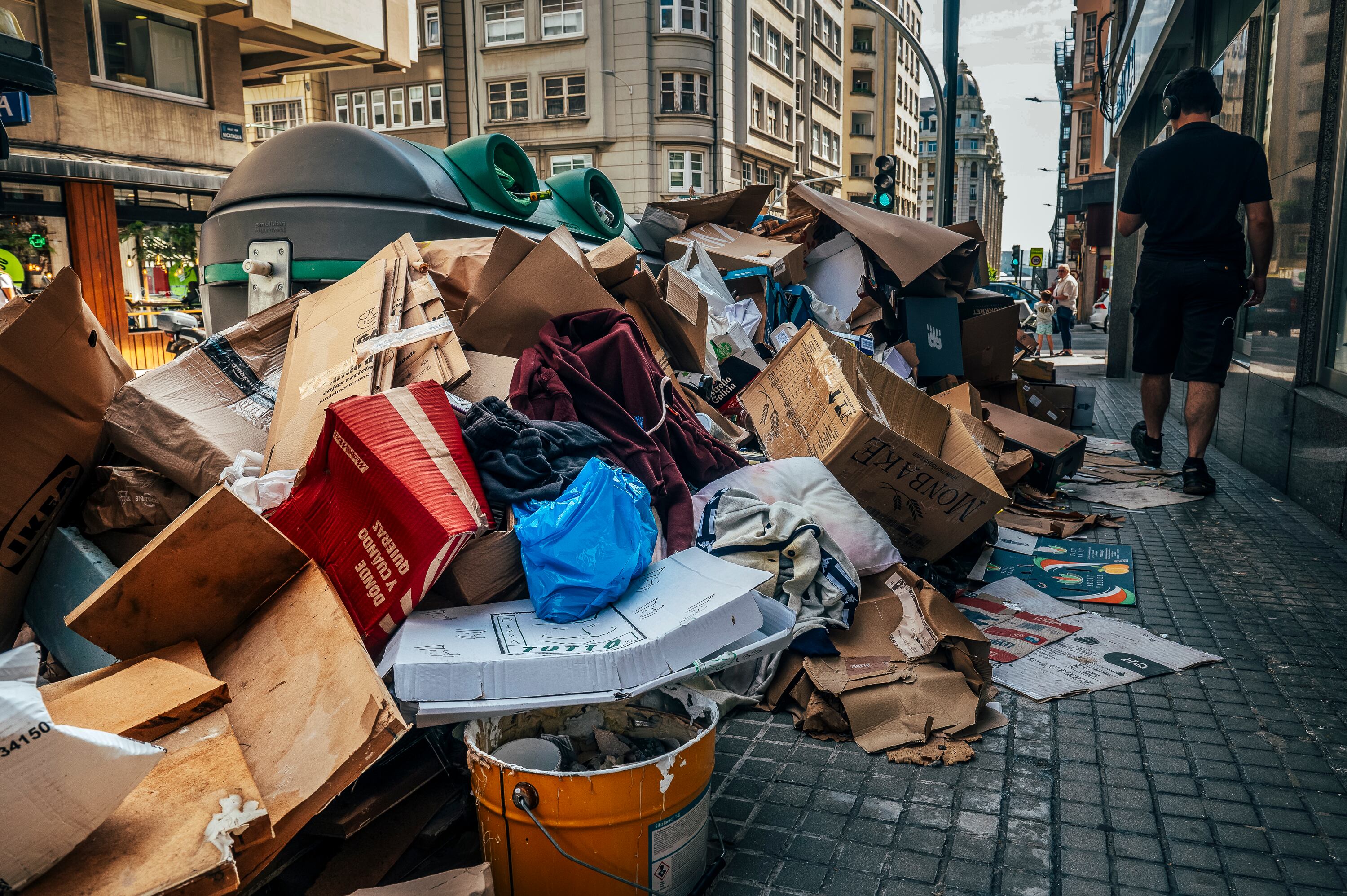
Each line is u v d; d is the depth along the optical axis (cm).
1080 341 2691
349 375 286
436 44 3647
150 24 1555
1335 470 478
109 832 138
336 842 207
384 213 523
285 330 339
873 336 667
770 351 571
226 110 1695
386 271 325
